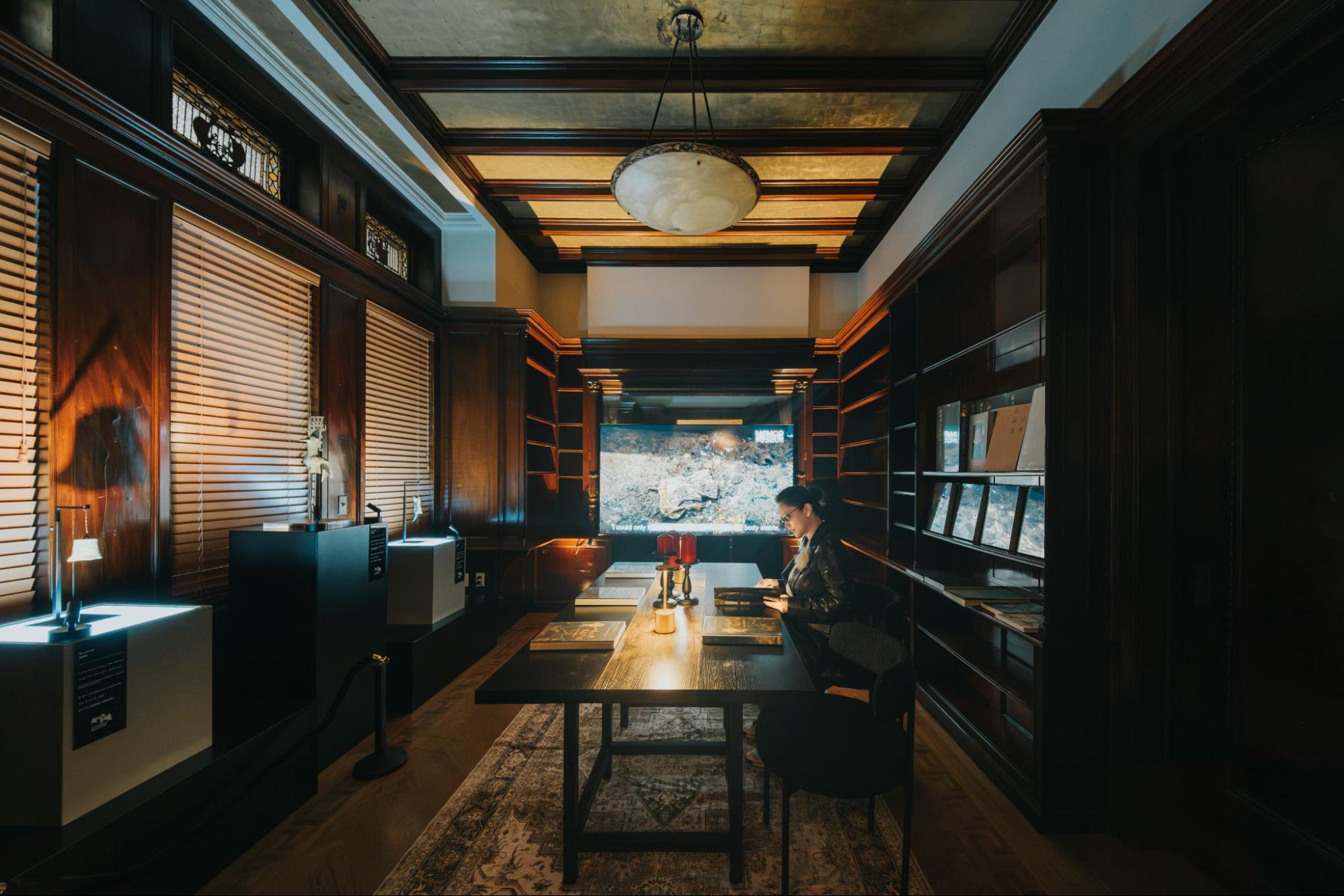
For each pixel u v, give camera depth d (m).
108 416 2.17
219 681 2.57
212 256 2.67
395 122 3.33
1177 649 2.06
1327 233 1.58
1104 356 2.23
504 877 1.96
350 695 2.85
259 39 2.69
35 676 1.59
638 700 1.69
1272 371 1.76
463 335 4.88
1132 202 2.12
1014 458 2.73
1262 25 1.53
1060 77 2.46
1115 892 1.89
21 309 1.93
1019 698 2.44
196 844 1.88
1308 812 1.64
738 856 1.94
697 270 5.75
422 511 4.58
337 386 3.50
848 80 3.04
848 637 2.26
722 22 2.74
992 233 2.95
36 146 1.94
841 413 5.81
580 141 3.70
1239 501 1.87
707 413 5.91
